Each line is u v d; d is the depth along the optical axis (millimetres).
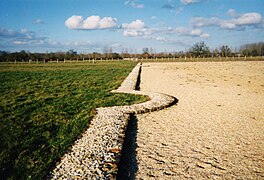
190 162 5230
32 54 68812
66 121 7738
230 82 17844
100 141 6035
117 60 68062
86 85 16500
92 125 7395
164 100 10984
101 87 15422
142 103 10438
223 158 5410
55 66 42281
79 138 6344
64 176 4395
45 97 11922
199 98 12047
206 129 7383
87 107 9711
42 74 25766
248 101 11148
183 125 7809
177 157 5480
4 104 10227
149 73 26219
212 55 74938
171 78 21016
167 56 77938
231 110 9602
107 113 8758
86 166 4746
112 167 4703
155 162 5250
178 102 11234
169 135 6906
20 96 12273
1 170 4629
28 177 4402
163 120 8406
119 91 13672
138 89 15305
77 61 65438
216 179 4562
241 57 69188
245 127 7516
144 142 6395
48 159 5098
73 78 21281
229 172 4805
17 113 8641
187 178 4594
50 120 7816
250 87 15305
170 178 4602
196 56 77688
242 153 5652
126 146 6125
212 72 26438
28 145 5766
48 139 6211
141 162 5254
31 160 5047
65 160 5055
